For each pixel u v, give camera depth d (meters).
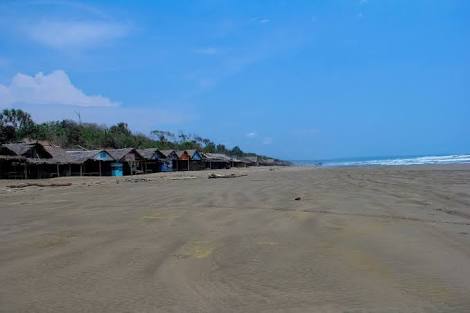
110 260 7.84
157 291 6.00
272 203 15.98
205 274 6.77
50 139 75.25
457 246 8.10
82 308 5.45
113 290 6.11
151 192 24.39
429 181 24.50
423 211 12.72
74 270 7.23
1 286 6.48
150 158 70.19
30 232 11.30
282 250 8.26
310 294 5.72
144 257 7.99
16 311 5.43
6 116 69.31
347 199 16.38
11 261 8.05
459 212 12.39
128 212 14.90
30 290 6.24
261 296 5.70
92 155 56.97
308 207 14.36
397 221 11.12
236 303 5.46
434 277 6.26
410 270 6.66
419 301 5.34
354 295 5.62
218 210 14.46
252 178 37.97
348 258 7.50
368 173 37.75
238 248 8.52
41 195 25.39
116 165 60.53
